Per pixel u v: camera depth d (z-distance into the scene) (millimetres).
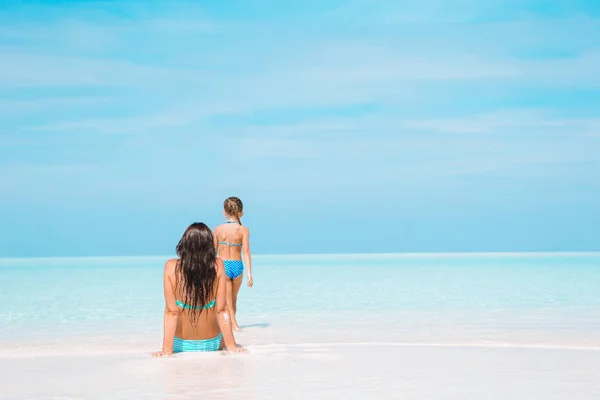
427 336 7340
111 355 5957
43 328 8633
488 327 8180
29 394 4117
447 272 25938
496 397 3914
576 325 8344
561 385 4281
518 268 29750
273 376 4598
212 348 5855
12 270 34250
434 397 3910
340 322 8883
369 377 4562
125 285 19000
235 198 8602
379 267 33562
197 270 5613
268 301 12555
